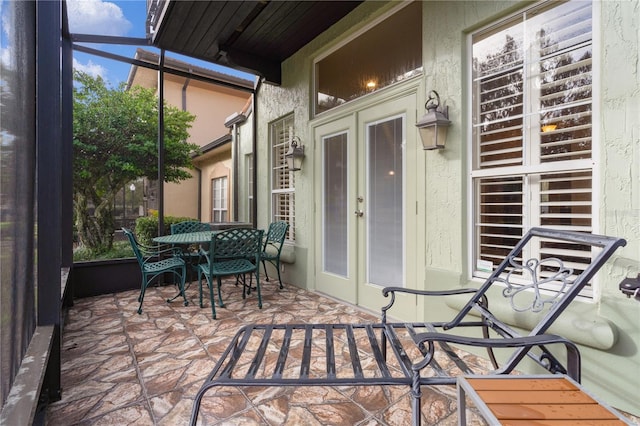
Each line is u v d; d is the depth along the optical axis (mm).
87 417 1653
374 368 2150
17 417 1158
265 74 4520
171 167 5594
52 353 1771
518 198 2225
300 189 4309
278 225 4496
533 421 931
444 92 2549
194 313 3279
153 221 4719
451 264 2512
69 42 3654
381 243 3199
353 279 3512
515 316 2025
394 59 3104
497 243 2338
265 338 1665
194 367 2168
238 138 6438
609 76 1743
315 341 2592
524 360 2076
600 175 1782
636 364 1628
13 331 1425
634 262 1653
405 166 2924
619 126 1710
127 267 4180
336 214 3762
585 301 1871
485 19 2277
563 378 1189
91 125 4273
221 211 7355
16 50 1540
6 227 1357
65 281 3057
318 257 4020
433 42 2629
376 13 3146
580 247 1929
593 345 1716
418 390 1217
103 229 4352
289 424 1607
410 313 2891
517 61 2213
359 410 1726
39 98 1799
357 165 3436
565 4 1984
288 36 3949
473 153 2439
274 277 4840
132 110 4582
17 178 1544
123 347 2477
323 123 3885
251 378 1292
